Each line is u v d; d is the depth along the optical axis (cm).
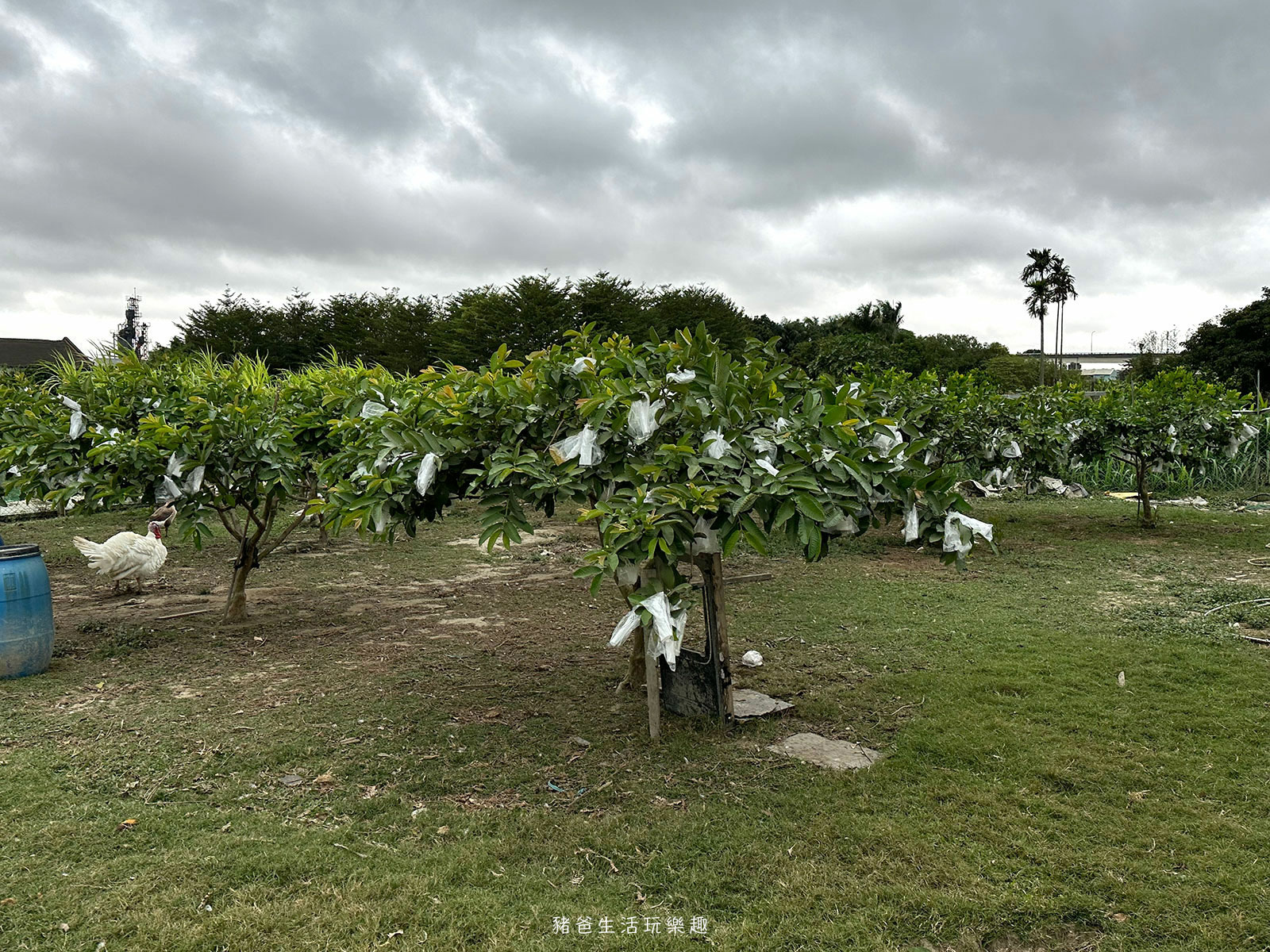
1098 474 1738
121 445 629
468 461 434
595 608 799
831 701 529
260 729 492
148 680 586
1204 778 414
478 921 305
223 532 1266
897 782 414
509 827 376
